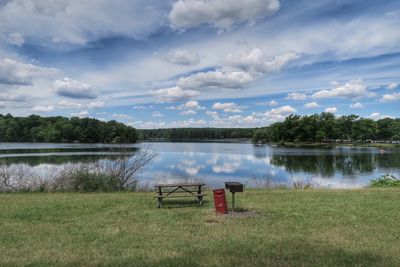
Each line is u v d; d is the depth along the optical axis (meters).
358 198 11.78
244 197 12.18
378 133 136.00
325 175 32.03
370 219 8.66
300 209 9.91
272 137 130.12
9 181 18.27
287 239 7.02
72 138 113.69
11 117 131.88
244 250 6.37
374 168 39.19
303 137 123.69
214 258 5.96
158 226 8.21
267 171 34.47
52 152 57.31
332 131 122.88
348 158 54.78
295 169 37.31
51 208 10.52
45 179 17.81
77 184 16.42
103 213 9.75
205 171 32.62
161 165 38.00
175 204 11.14
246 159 50.84
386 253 6.17
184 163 41.38
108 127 108.88
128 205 10.98
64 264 5.78
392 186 17.66
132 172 17.94
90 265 5.72
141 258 6.02
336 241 6.88
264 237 7.19
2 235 7.54
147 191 16.20
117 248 6.59
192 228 7.98
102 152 55.97
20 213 9.80
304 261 5.80
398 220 8.57
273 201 11.29
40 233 7.68
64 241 7.07
